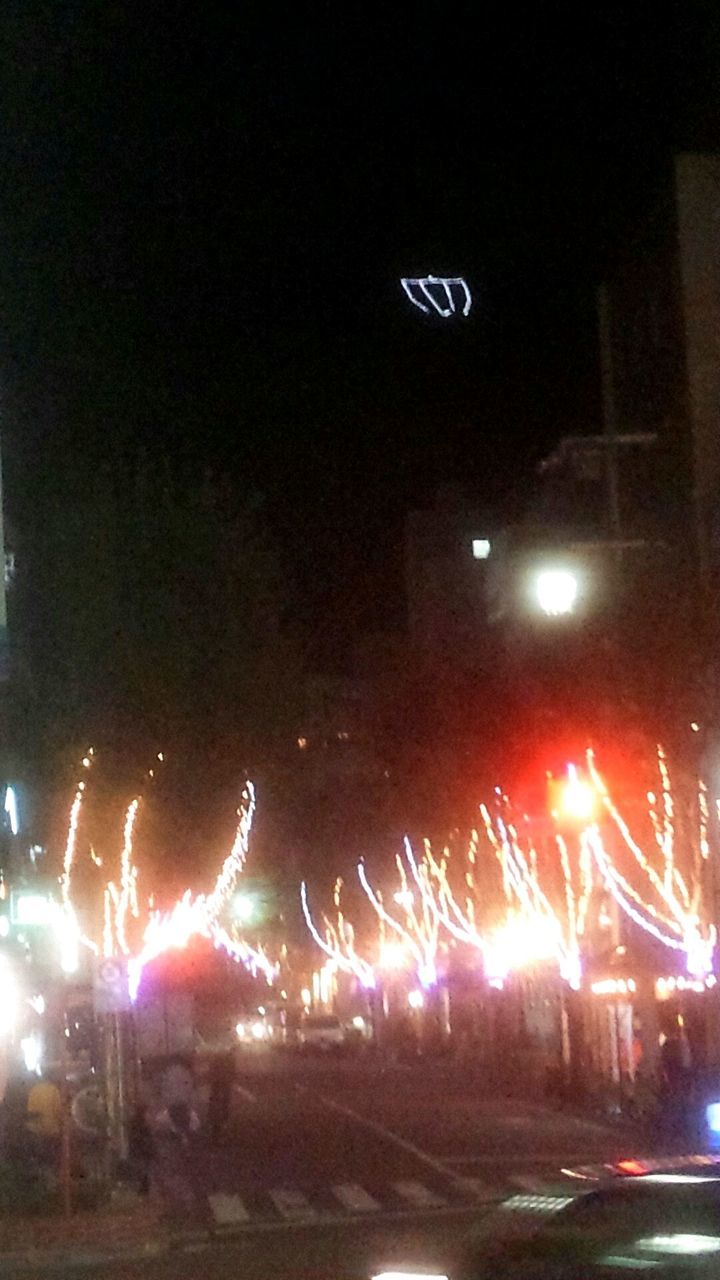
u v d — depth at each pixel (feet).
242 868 136.05
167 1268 62.28
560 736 121.70
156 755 119.96
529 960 168.96
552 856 149.89
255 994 307.78
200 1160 105.29
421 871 172.96
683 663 116.78
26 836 126.62
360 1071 220.84
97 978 92.12
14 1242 71.51
